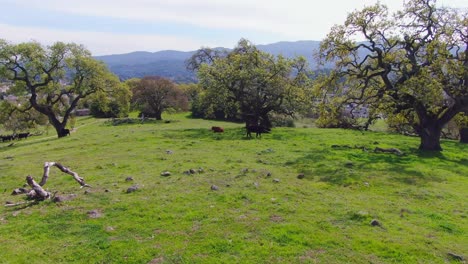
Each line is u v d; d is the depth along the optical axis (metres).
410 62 29.47
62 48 51.75
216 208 13.68
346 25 30.98
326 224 12.27
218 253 10.09
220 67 48.59
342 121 37.72
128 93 59.56
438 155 28.47
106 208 13.69
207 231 11.54
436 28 29.16
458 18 28.28
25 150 35.12
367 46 30.80
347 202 15.04
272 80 46.03
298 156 25.92
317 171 21.03
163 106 89.19
